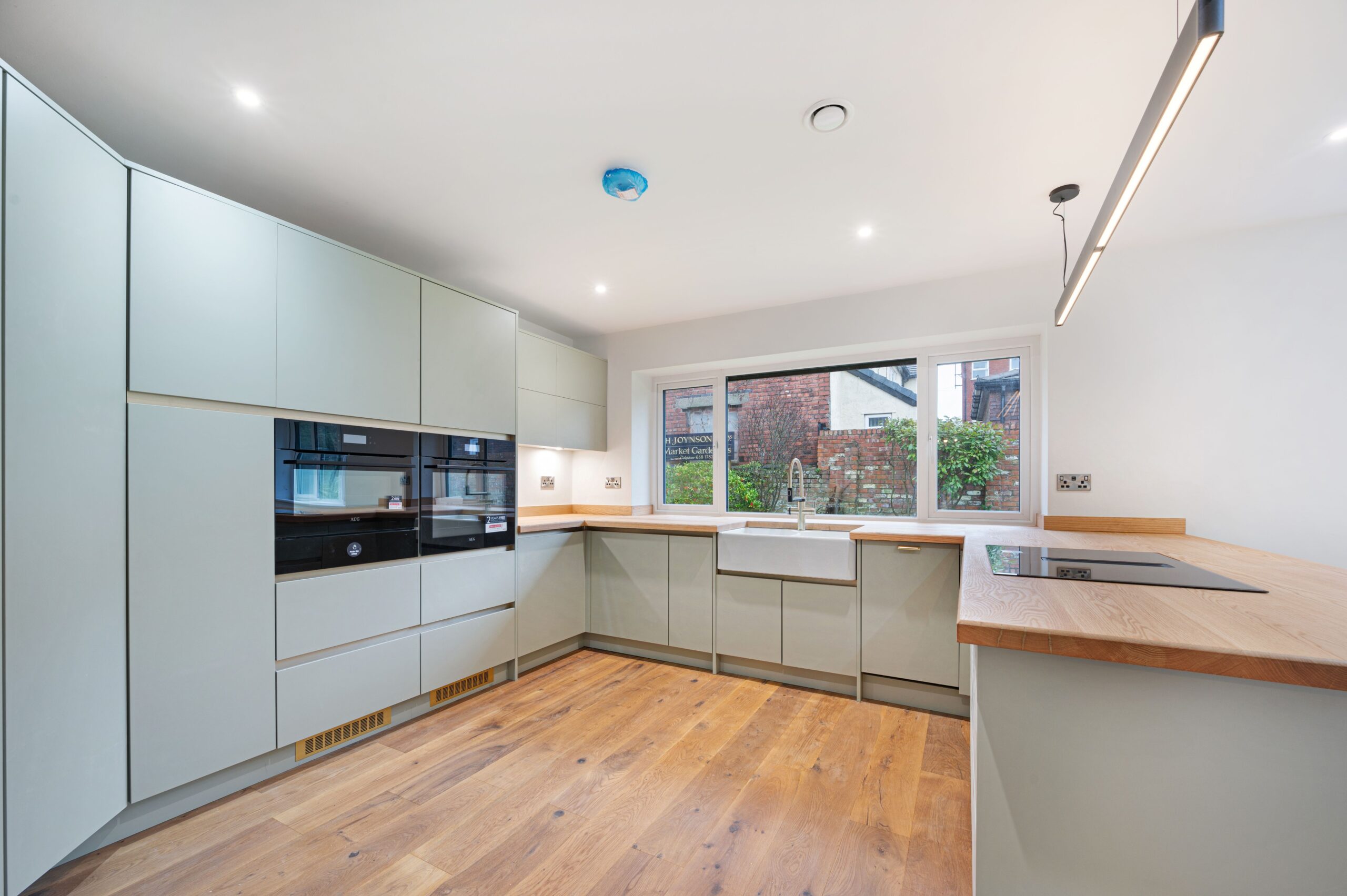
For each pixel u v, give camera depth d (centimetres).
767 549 306
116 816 163
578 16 139
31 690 136
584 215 248
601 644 374
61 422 145
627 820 180
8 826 130
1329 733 80
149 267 171
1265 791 82
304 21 140
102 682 156
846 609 287
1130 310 281
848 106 174
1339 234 246
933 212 246
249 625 195
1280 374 254
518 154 200
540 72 159
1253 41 144
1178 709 86
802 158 203
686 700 283
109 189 160
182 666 177
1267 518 255
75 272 149
